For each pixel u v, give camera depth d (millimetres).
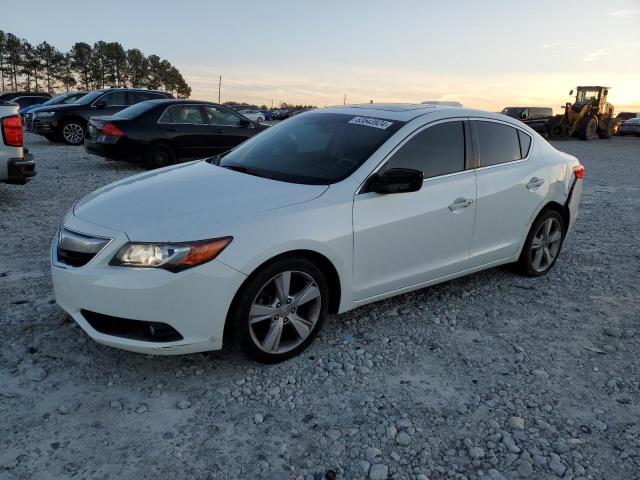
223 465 2551
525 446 2762
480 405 3094
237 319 3156
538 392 3258
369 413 2975
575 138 31953
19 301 4113
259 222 3154
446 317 4230
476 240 4375
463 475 2551
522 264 5043
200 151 11281
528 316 4340
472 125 4391
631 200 9820
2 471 2436
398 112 4270
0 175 6703
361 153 3812
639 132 34844
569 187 5176
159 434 2742
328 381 3262
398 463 2611
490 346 3805
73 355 3406
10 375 3164
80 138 15688
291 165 3926
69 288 3117
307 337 3504
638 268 5684
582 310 4512
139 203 3336
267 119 49156
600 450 2760
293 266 3293
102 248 3039
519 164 4715
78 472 2461
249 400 3049
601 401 3199
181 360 3416
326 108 4801
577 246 6508
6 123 6625
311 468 2557
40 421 2789
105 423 2807
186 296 2969
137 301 2941
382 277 3789
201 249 2969
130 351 3166
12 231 6031
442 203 4012
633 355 3771
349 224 3494
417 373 3406
